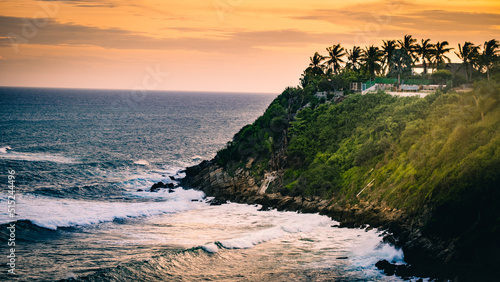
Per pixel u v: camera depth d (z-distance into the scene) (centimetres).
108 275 3653
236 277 3709
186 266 3922
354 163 6150
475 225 3809
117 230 5006
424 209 4359
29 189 6994
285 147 7212
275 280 3641
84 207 5884
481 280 3406
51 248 4344
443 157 4869
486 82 5878
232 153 7875
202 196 6800
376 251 4159
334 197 5716
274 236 4644
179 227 5147
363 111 7419
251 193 6588
